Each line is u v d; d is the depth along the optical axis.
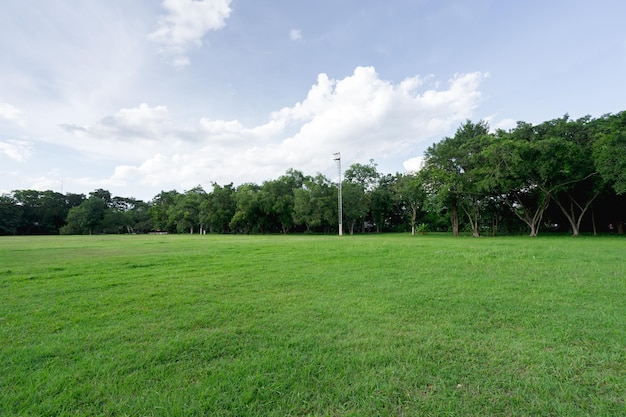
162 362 3.50
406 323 4.66
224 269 9.66
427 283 7.35
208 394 2.88
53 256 13.73
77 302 5.99
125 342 4.04
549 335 4.10
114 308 5.58
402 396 2.84
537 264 9.26
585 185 27.58
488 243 18.03
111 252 15.49
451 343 3.90
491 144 27.36
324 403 2.76
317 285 7.33
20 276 8.63
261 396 2.86
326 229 58.84
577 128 26.45
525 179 28.31
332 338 4.12
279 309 5.44
